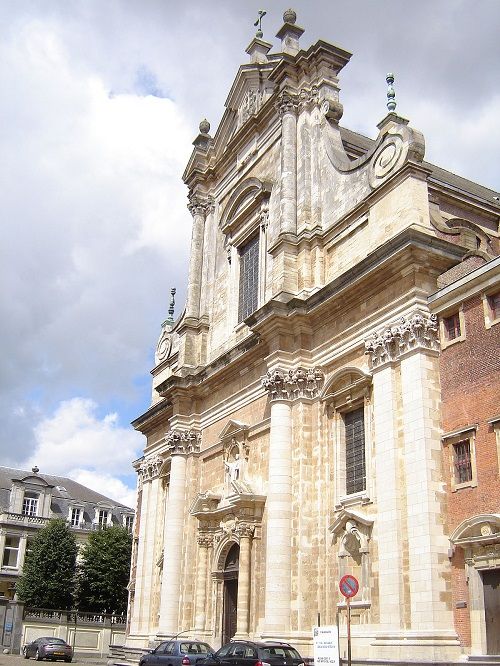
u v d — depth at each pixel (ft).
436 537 70.64
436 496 71.97
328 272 98.73
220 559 107.34
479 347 70.90
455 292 73.97
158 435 142.61
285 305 96.84
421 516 71.72
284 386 95.40
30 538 258.16
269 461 94.68
